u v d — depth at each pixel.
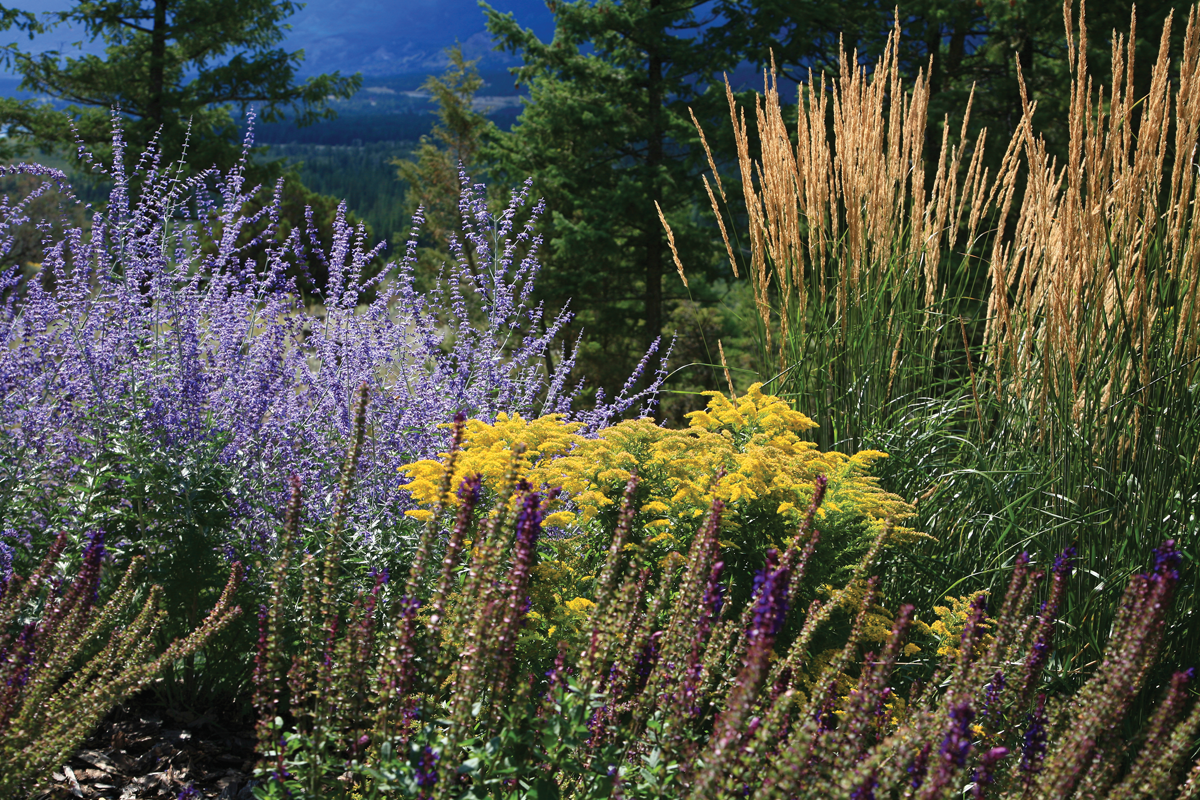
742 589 2.83
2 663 2.09
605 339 17.69
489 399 4.54
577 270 16.30
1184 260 3.49
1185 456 3.34
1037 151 3.92
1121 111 3.61
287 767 1.94
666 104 16.94
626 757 1.98
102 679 2.23
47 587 2.59
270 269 4.29
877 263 4.25
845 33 14.43
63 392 3.55
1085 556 3.37
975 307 4.46
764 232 4.41
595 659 1.92
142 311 3.68
